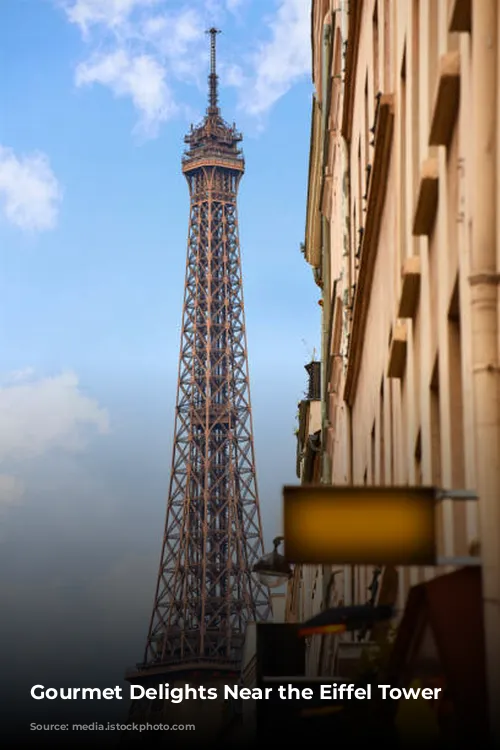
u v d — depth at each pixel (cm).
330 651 5066
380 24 4112
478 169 2080
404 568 3288
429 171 2669
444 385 2589
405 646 2197
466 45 2225
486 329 2031
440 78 2347
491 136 2070
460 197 2311
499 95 2038
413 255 3112
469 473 2208
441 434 2645
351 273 5862
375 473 4541
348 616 2533
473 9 2117
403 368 3438
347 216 6047
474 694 1877
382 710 2402
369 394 4791
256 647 5416
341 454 6700
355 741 2431
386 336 3912
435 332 2748
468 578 1983
